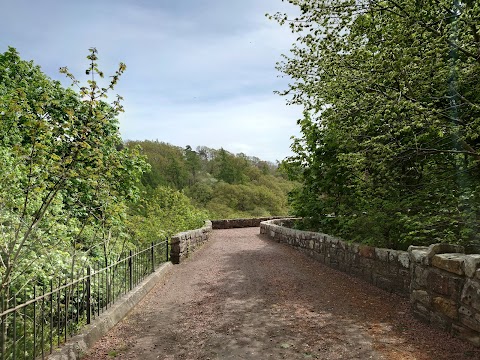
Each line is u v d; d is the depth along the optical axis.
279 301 6.07
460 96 5.95
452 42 5.49
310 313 5.38
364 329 4.64
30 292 4.86
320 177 11.51
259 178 52.44
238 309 5.72
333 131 9.16
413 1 5.57
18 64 9.94
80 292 5.41
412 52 5.44
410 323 4.77
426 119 5.40
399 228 7.27
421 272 4.85
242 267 9.28
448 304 4.23
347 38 6.80
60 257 5.46
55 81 10.20
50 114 8.97
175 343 4.46
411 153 6.62
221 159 54.19
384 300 5.89
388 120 6.41
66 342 4.11
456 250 4.66
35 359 3.64
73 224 6.88
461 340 4.00
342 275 7.91
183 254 10.63
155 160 52.06
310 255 10.55
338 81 7.05
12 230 4.91
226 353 4.09
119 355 4.14
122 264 6.91
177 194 17.27
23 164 5.18
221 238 16.91
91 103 5.18
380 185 7.89
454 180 6.90
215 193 41.69
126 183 10.53
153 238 11.55
